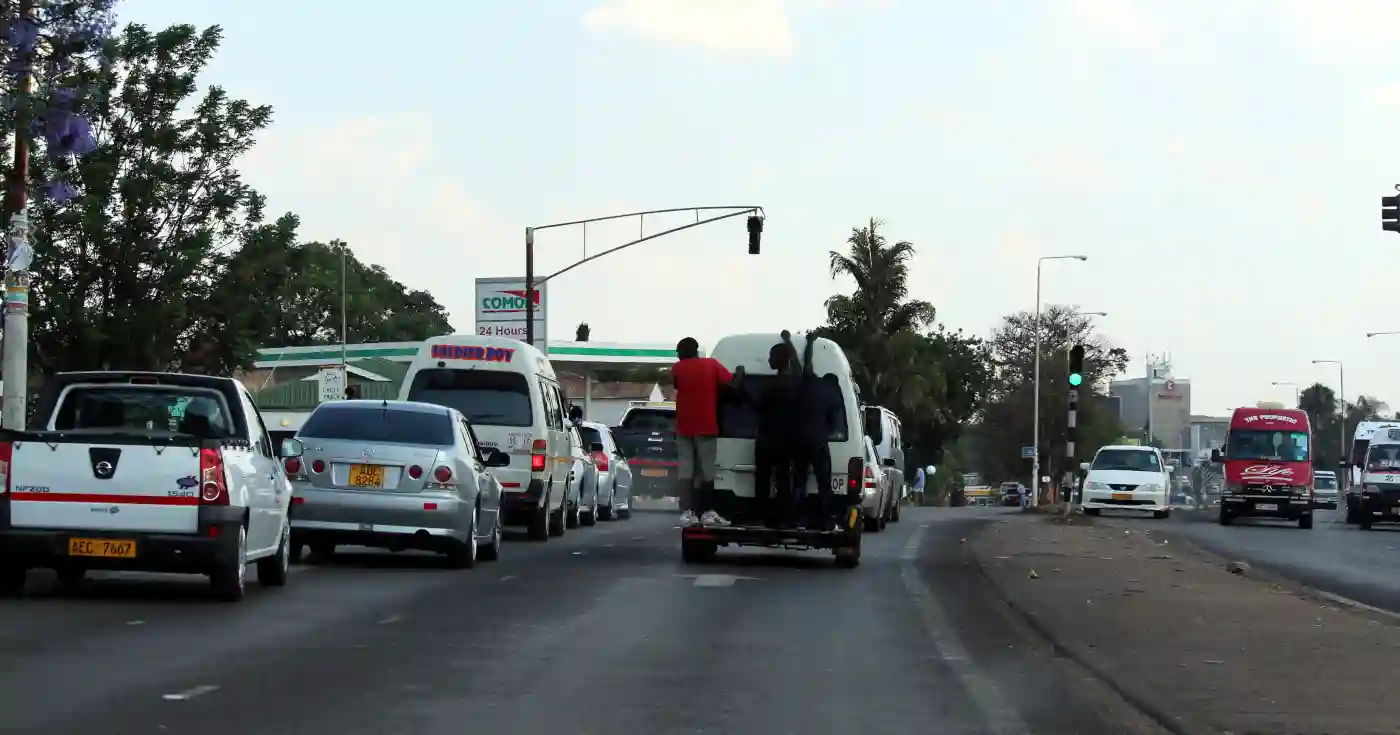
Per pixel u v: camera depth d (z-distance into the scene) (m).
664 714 9.21
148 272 28.55
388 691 9.77
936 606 15.98
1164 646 12.67
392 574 18.20
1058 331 113.31
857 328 82.25
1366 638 13.30
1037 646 12.83
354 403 19.34
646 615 14.39
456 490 18.78
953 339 112.69
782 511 20.61
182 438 14.06
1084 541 28.69
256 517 15.00
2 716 8.62
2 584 14.61
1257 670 11.28
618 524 33.47
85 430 14.64
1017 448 110.00
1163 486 48.16
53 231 27.44
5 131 18.52
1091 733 8.84
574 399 93.81
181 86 28.55
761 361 21.11
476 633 12.77
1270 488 44.88
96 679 9.96
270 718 8.77
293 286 31.64
